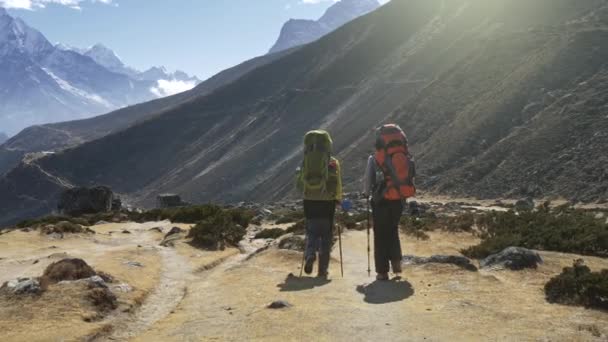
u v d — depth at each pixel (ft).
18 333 24.25
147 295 33.99
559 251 49.24
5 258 57.11
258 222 109.19
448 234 66.59
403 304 28.22
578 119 373.81
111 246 69.21
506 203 287.48
